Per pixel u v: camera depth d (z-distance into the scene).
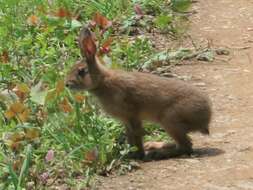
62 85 12.30
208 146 12.31
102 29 15.96
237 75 15.38
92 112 12.54
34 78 14.23
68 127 12.15
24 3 17.78
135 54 15.51
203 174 11.25
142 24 17.48
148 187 10.92
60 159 11.54
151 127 12.87
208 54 16.36
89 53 12.17
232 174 11.20
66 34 16.17
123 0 17.98
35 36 16.38
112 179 11.24
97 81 12.13
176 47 16.91
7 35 16.31
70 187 11.02
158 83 12.09
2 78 14.39
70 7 17.53
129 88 12.04
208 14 19.08
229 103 14.03
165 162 11.77
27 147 11.23
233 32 17.89
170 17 17.33
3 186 10.70
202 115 12.00
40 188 10.91
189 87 12.10
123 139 12.34
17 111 12.20
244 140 12.44
